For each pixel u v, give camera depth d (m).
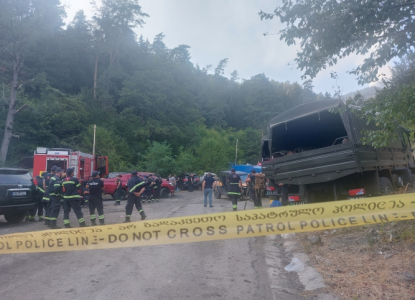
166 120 51.03
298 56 8.19
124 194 18.81
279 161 9.46
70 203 8.47
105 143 35.66
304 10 7.60
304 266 5.12
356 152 7.81
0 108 29.83
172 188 21.77
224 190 18.44
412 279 4.12
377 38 7.56
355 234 6.36
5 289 4.24
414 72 6.70
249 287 4.31
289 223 4.01
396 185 10.51
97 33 60.91
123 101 50.09
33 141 34.00
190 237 4.11
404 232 5.45
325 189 8.85
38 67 48.50
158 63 70.44
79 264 5.33
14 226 9.34
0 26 23.27
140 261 5.47
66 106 39.28
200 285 4.36
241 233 4.04
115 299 3.88
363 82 7.74
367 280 4.28
